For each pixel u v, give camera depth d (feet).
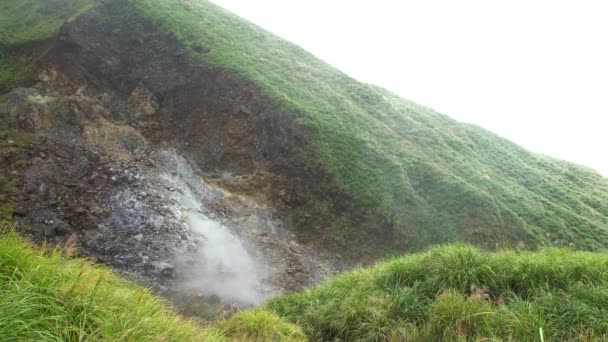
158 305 16.46
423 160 85.76
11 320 10.45
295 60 110.63
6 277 11.85
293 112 77.97
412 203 73.00
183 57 81.82
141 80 77.30
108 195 53.06
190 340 15.24
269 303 32.81
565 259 25.93
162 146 69.36
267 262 55.01
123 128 66.85
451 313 21.99
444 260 27.55
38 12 85.97
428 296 25.82
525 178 107.86
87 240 44.93
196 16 98.22
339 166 74.23
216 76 79.61
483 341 19.51
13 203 45.21
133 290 16.47
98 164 57.41
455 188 77.56
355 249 65.26
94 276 14.93
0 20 81.71
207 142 72.84
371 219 68.90
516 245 69.21
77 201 49.75
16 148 52.54
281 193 68.85
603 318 19.52
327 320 26.61
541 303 21.76
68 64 70.85
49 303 11.88
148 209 53.26
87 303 12.59
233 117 75.77
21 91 61.21
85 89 69.87
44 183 49.65
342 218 68.54
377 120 98.07
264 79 83.87
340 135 80.23
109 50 78.07
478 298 22.74
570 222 84.48
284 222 65.21
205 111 76.18
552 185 104.88
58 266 14.16
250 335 24.12
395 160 81.56
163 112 75.10
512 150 130.72
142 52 81.15
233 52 88.12
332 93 99.71
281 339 23.66
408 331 22.80
